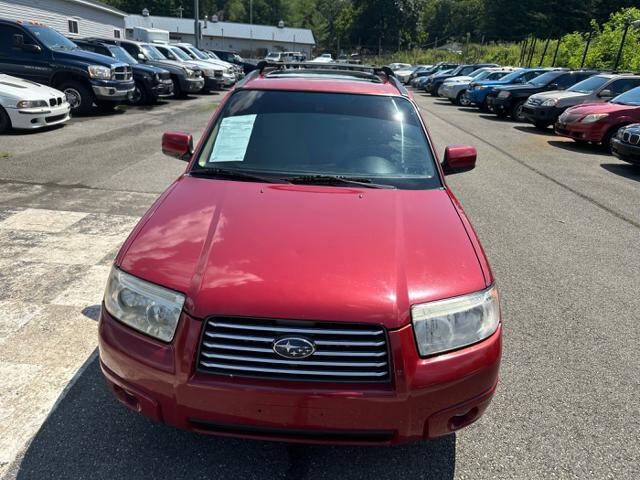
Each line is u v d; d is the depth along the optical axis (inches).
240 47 2664.9
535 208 292.2
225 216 107.9
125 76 584.1
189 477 96.6
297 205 113.9
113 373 93.0
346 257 96.0
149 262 95.5
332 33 4010.8
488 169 393.4
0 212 237.8
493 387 94.8
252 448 104.5
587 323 163.6
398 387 85.5
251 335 85.5
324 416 85.1
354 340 86.0
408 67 1669.5
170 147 152.0
